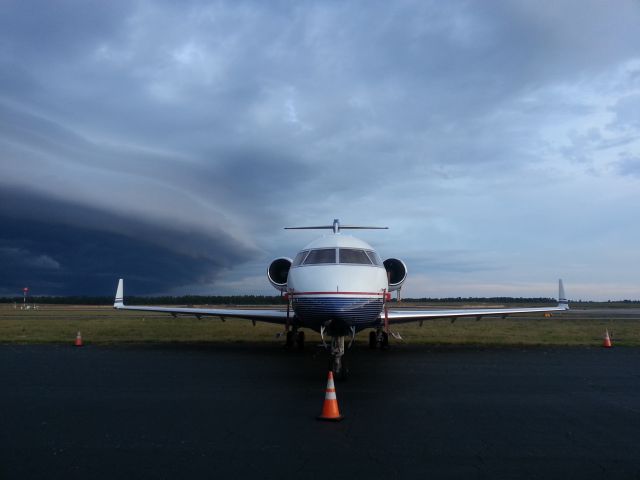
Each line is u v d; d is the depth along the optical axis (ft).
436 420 22.84
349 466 16.69
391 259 54.95
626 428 21.59
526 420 22.91
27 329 81.00
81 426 21.67
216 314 55.42
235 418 23.09
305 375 36.06
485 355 49.19
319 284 39.88
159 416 23.45
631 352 51.88
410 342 63.05
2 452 18.17
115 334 73.56
